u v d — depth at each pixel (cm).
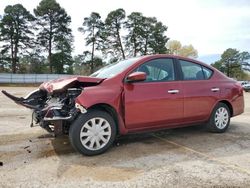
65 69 5828
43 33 5547
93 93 425
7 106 1055
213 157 430
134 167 387
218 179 347
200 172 369
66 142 508
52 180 344
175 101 502
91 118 427
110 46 6103
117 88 448
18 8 5312
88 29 5962
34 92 525
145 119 470
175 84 509
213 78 580
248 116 855
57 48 5653
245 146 493
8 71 5528
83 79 430
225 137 555
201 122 560
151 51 6281
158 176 356
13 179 347
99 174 363
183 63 541
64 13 5609
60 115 423
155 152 454
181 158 425
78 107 414
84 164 398
